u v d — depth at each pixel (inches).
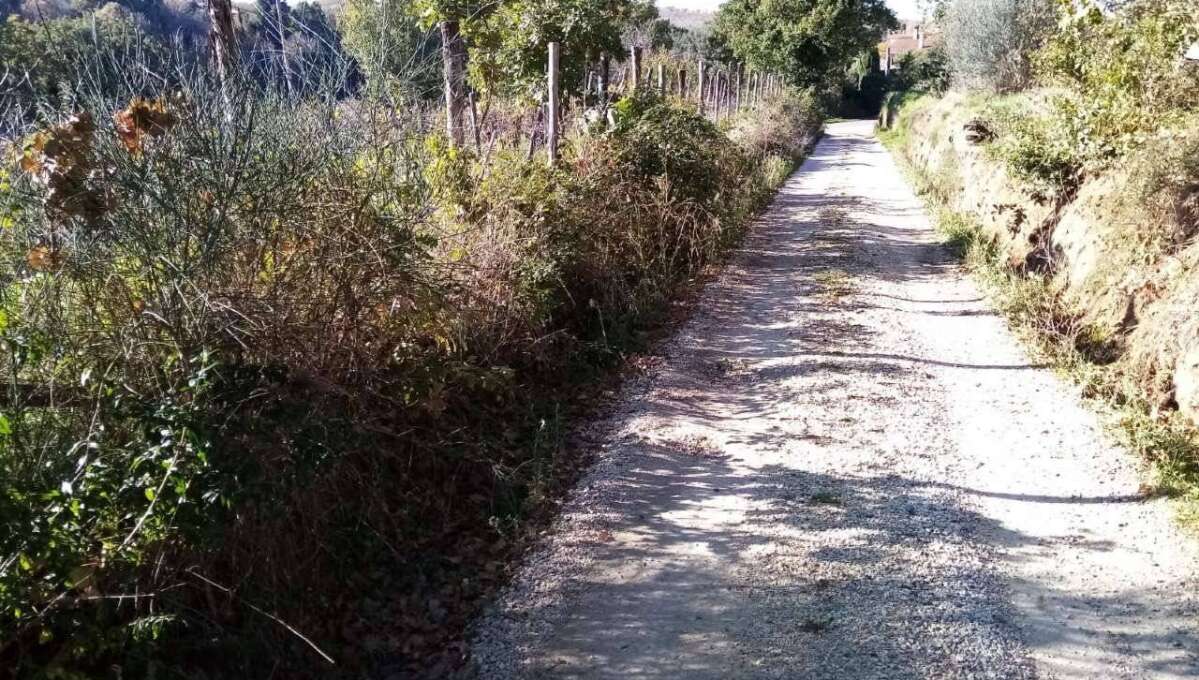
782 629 155.6
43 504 119.0
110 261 149.3
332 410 168.9
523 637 157.5
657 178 410.9
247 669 139.3
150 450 124.9
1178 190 287.9
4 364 142.9
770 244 510.0
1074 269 351.3
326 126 184.4
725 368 297.6
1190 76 346.9
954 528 189.2
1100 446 226.7
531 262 275.9
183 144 154.3
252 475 135.8
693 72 1120.2
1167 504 194.2
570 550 185.3
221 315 154.6
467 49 438.9
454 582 177.3
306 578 161.2
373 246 180.1
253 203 161.3
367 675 150.3
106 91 156.3
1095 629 154.0
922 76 1186.0
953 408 258.5
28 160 144.5
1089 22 374.3
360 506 179.0
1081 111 377.1
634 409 261.1
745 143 789.2
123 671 123.3
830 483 210.8
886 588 166.7
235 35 202.1
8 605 107.1
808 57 1513.3
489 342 248.4
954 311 363.6
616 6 461.1
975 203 531.8
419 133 230.1
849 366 294.0
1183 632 152.1
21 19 156.8
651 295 359.9
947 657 146.6
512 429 241.0
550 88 366.9
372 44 224.2
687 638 154.4
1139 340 268.8
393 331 203.0
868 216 605.3
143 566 131.6
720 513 198.5
